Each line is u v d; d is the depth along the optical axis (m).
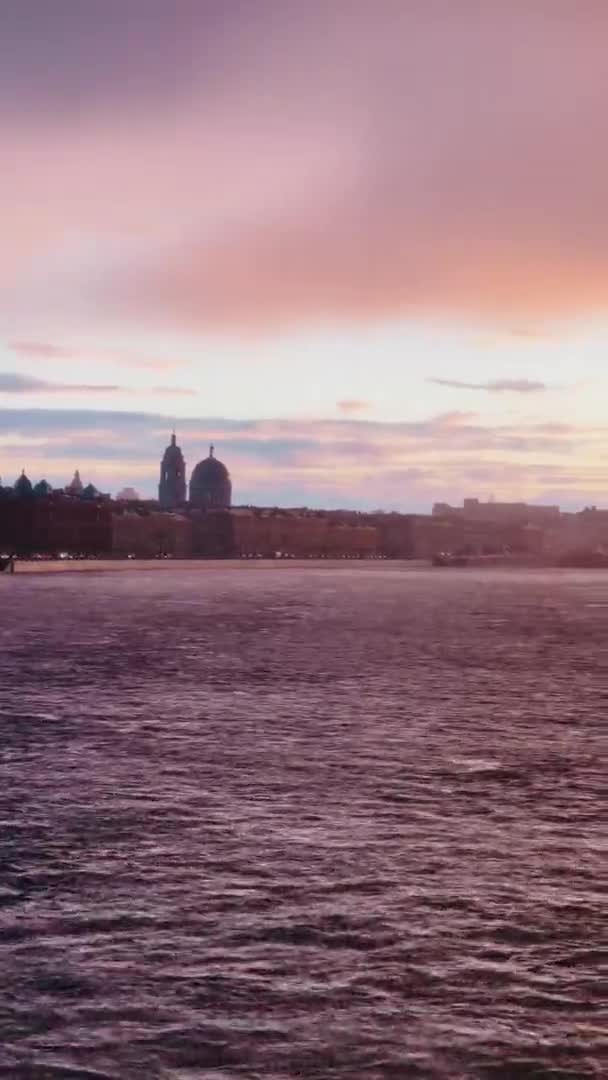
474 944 21.58
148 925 22.39
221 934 21.95
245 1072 17.02
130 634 93.75
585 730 44.88
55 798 32.53
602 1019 18.69
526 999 19.34
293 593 182.25
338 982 19.92
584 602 163.62
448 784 34.66
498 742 41.91
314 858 26.73
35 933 21.94
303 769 36.72
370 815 30.80
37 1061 17.25
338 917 22.86
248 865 26.16
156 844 27.83
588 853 27.28
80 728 44.69
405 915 23.00
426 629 104.94
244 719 47.25
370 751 39.94
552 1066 17.25
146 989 19.58
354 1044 17.83
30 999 19.17
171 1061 17.30
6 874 25.41
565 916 23.02
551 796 33.16
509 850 27.50
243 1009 18.91
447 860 26.66
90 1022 18.44
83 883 24.83
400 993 19.53
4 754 39.09
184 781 34.84
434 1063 17.31
